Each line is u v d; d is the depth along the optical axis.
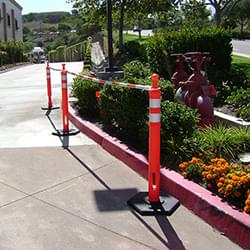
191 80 6.45
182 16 23.73
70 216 3.77
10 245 3.27
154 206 3.88
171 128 5.03
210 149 4.98
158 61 10.09
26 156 5.59
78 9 20.11
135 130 5.66
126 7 18.98
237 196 3.66
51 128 7.29
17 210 3.89
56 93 12.26
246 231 3.27
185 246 3.26
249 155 5.04
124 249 3.21
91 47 26.03
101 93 6.46
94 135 6.37
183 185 4.07
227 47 9.83
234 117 6.79
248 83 8.78
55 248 3.23
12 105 10.18
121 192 4.32
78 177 4.77
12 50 38.62
